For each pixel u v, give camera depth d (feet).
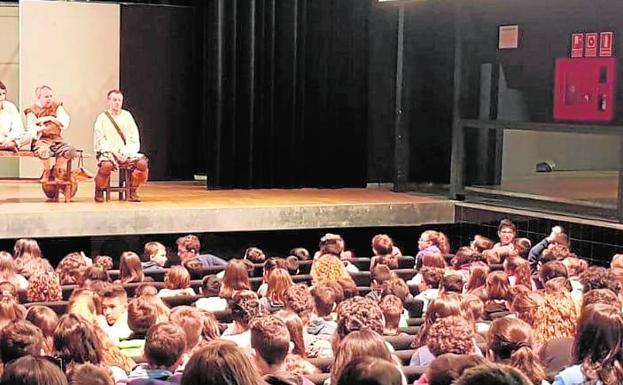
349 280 22.38
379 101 43.62
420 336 17.04
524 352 13.74
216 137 40.65
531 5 35.94
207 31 42.09
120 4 41.81
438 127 39.93
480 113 37.70
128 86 42.29
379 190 41.78
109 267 25.54
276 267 22.35
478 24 37.78
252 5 40.81
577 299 20.57
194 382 9.91
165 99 43.01
